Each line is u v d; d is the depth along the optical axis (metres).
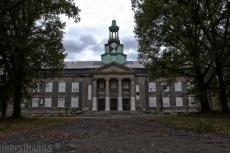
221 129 16.19
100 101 70.00
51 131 16.41
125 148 10.05
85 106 68.69
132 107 67.81
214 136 13.41
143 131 15.74
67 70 72.19
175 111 69.44
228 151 9.44
